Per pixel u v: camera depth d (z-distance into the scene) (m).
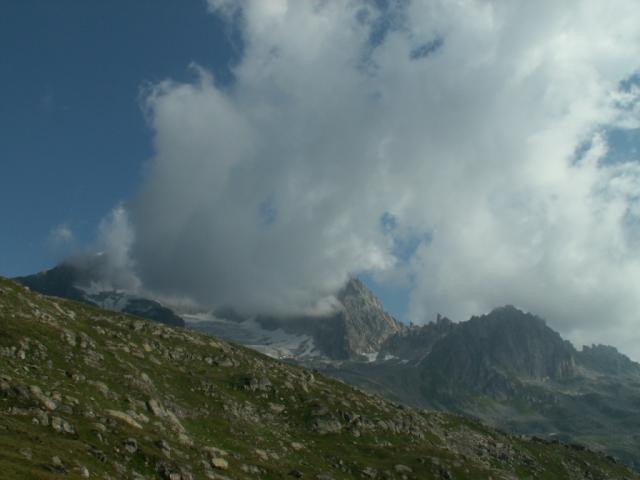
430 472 164.88
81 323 172.62
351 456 162.62
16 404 91.50
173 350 196.12
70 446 84.50
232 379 188.62
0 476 64.75
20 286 170.88
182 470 94.19
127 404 120.88
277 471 120.62
